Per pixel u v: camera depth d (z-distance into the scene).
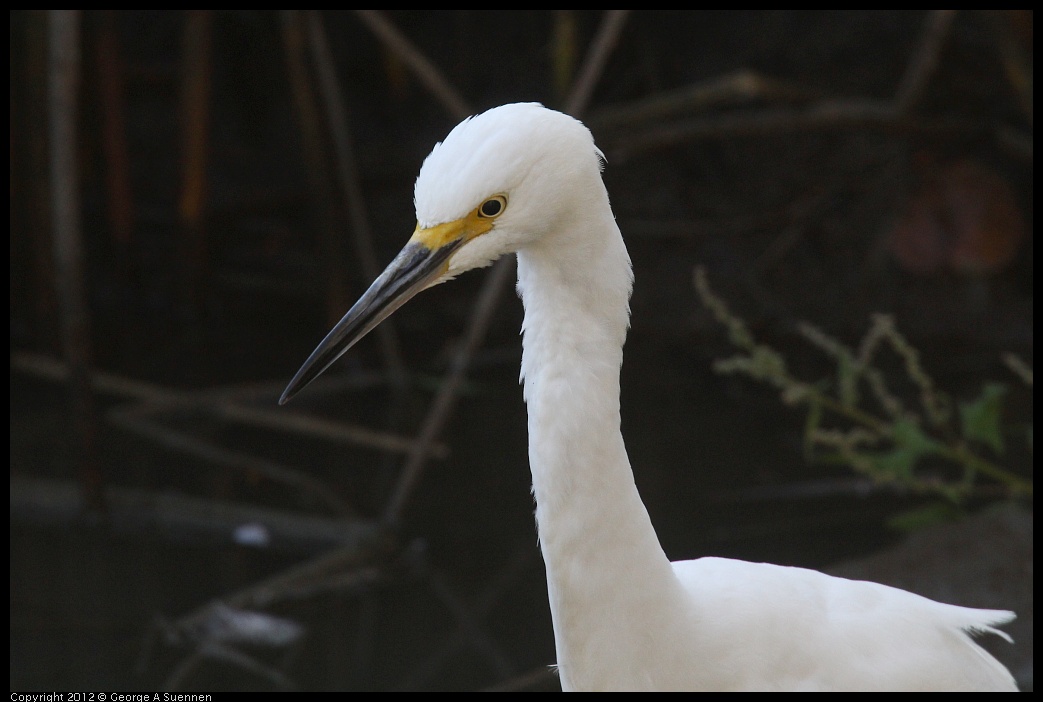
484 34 15.02
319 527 8.82
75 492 9.12
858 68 14.11
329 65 11.02
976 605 7.18
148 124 14.90
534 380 4.17
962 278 12.24
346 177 11.20
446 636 7.51
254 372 11.38
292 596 7.97
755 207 13.52
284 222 14.09
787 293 12.39
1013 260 12.23
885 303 12.09
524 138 3.89
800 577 4.75
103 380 10.57
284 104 14.87
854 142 13.46
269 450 10.09
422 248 4.02
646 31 14.05
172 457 9.86
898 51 13.99
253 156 14.54
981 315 11.71
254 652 7.39
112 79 12.23
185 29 11.80
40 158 11.14
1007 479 7.95
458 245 4.01
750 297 12.28
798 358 11.41
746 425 10.16
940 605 4.93
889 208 13.09
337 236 11.88
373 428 10.38
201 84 11.91
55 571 8.27
